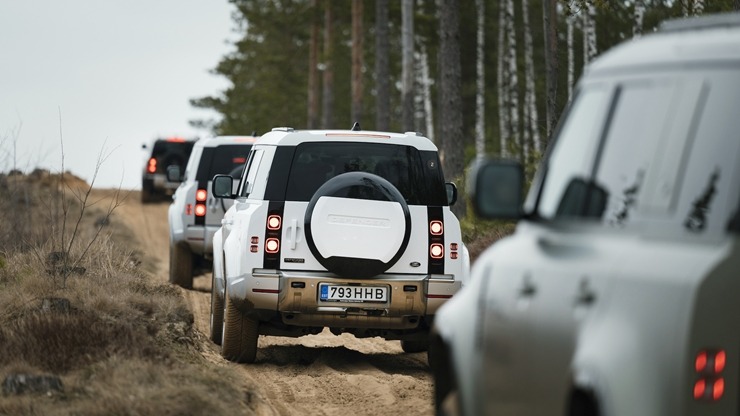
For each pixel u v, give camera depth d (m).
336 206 26.28
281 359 29.48
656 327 9.69
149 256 62.53
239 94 187.00
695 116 10.74
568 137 12.39
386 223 26.34
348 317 26.64
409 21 84.38
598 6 44.94
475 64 142.75
